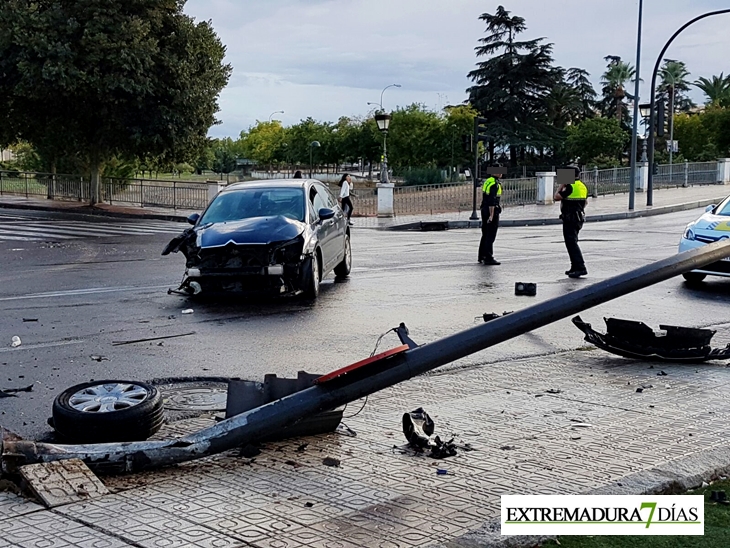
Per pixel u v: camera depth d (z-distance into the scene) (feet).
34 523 13.43
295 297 39.65
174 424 19.29
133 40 101.96
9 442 15.62
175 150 110.42
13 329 31.37
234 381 17.78
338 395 16.75
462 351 17.42
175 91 105.19
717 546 12.64
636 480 14.96
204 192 107.34
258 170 278.05
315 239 39.63
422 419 18.12
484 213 52.75
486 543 12.42
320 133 228.43
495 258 56.80
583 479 15.48
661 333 27.14
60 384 23.40
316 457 16.98
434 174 163.84
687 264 20.24
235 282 37.52
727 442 17.75
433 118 188.03
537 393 22.09
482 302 37.91
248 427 16.43
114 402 17.69
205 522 13.51
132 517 13.70
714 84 268.82
